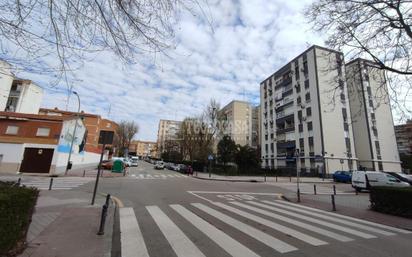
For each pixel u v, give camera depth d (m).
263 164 58.28
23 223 4.13
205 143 46.56
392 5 7.49
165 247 5.04
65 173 23.50
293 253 4.88
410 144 45.72
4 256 3.57
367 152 43.44
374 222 8.46
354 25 8.03
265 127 59.69
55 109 51.75
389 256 4.93
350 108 44.22
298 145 45.91
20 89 38.66
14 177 19.16
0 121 23.41
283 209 10.19
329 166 39.34
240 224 7.11
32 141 23.23
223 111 46.69
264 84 61.28
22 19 2.96
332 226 7.41
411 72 8.19
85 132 35.75
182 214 8.30
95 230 6.08
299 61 47.31
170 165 53.78
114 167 29.73
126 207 9.29
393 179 19.03
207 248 5.02
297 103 47.16
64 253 4.55
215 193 15.11
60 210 8.17
